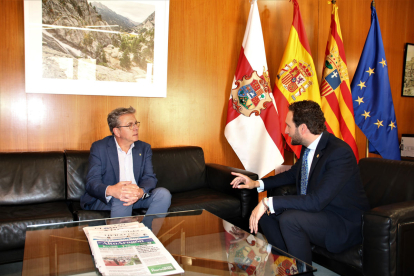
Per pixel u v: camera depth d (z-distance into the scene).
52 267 1.17
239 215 2.42
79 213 1.94
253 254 1.37
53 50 2.52
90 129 2.69
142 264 1.16
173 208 2.19
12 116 2.45
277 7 3.40
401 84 4.34
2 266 2.12
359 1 3.91
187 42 3.02
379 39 3.30
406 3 4.28
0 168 2.20
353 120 3.17
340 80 3.20
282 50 3.47
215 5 3.12
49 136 2.56
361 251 1.63
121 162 2.26
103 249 1.28
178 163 2.77
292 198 1.69
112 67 2.72
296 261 1.31
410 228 1.52
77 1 2.57
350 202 1.77
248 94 2.96
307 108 1.83
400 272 1.49
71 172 2.36
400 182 1.94
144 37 2.82
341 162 1.71
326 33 3.71
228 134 2.99
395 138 3.33
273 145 2.94
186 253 1.34
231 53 3.23
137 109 2.86
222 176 2.66
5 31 2.38
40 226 1.58
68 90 2.57
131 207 2.02
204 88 3.13
